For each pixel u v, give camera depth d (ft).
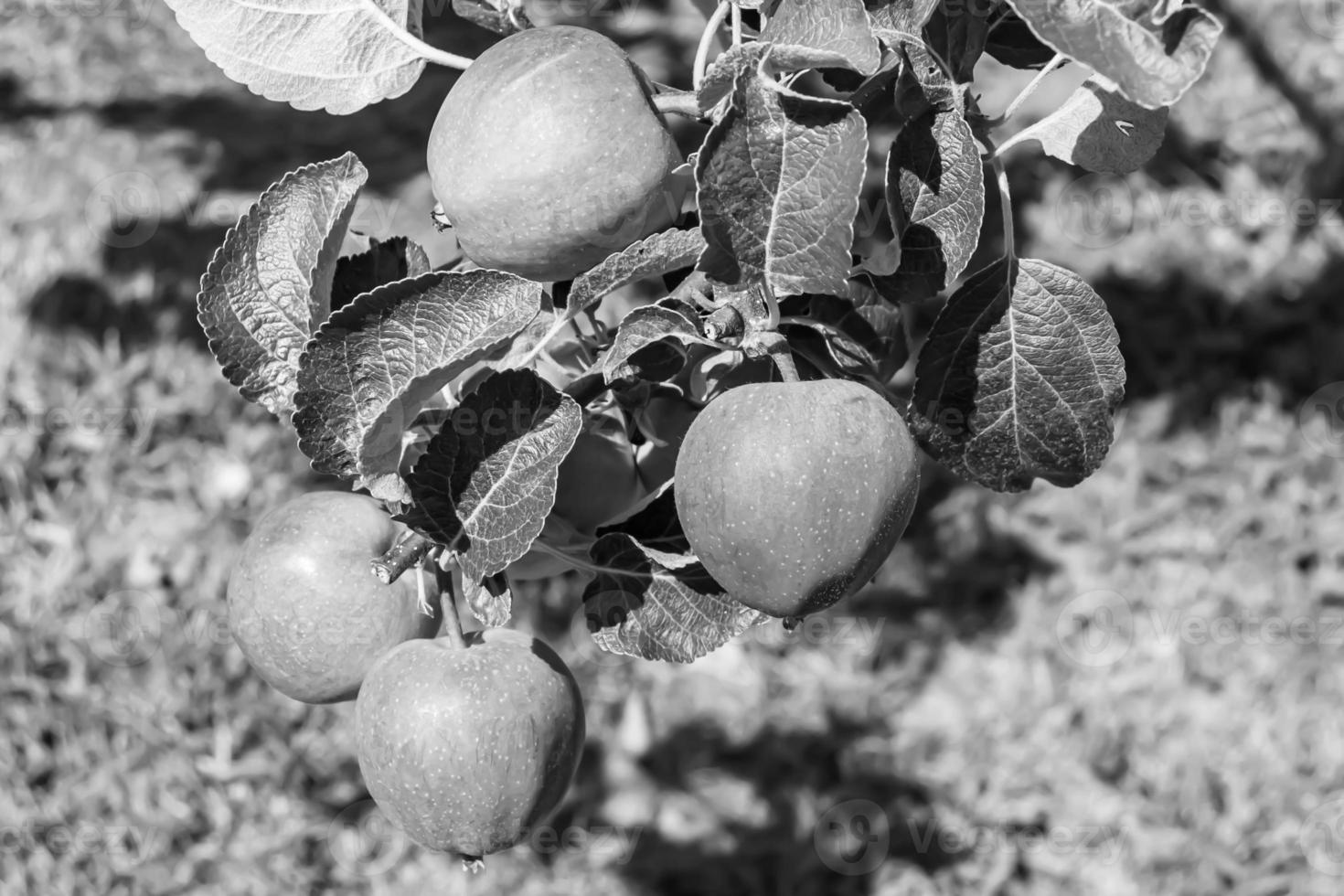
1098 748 7.29
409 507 2.86
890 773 7.31
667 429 3.11
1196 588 7.91
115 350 8.77
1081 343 2.97
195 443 8.43
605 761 7.37
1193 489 8.34
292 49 3.03
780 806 7.21
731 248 2.78
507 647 3.02
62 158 9.95
